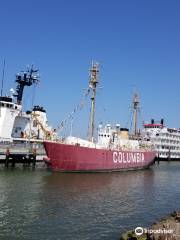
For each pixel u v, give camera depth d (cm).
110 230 2569
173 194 4272
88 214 2978
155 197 3994
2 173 4969
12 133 6469
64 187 4175
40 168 5812
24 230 2483
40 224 2627
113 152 6469
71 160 5528
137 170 7406
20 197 3456
